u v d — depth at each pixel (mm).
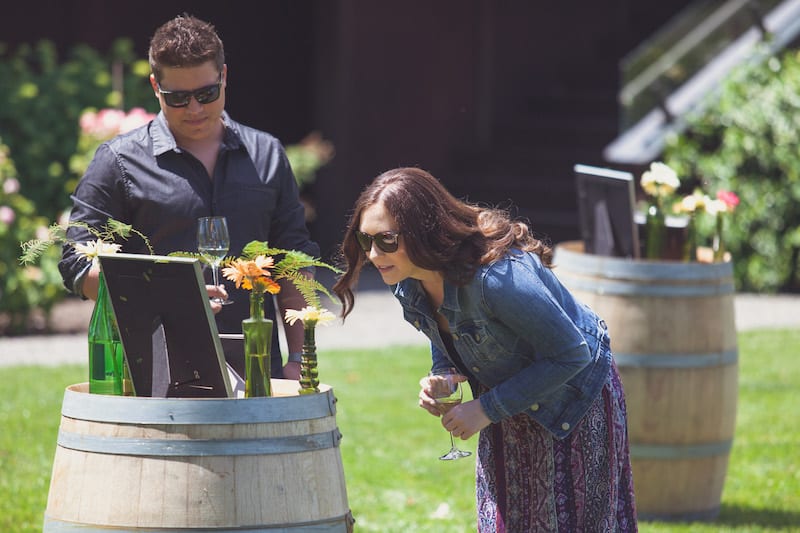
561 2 29875
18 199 17875
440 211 6172
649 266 10211
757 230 22172
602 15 31000
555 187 25500
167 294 5785
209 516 5656
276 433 5789
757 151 22047
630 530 6902
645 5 32125
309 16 26859
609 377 6766
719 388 10352
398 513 10484
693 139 22828
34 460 11500
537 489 6660
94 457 5754
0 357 16141
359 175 25656
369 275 23891
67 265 6992
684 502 10492
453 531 9984
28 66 23266
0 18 23141
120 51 22250
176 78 6898
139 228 7164
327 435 5992
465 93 27828
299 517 5805
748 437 13070
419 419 13617
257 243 6094
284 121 26781
